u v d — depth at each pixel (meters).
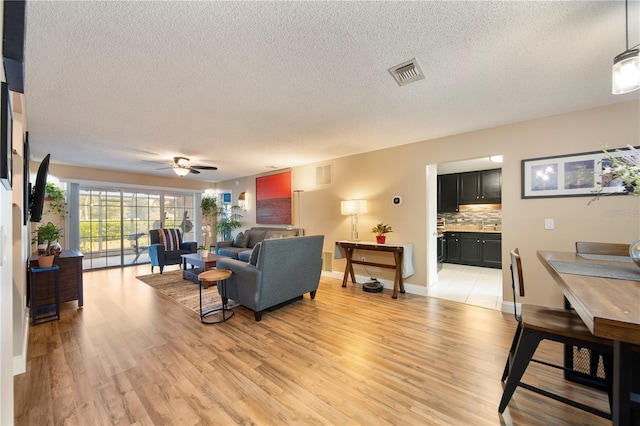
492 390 1.71
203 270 4.44
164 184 6.60
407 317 2.91
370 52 1.71
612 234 2.52
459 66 1.88
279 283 2.97
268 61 1.80
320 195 5.00
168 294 3.76
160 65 1.84
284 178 5.67
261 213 6.23
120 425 1.42
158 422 1.45
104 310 3.13
